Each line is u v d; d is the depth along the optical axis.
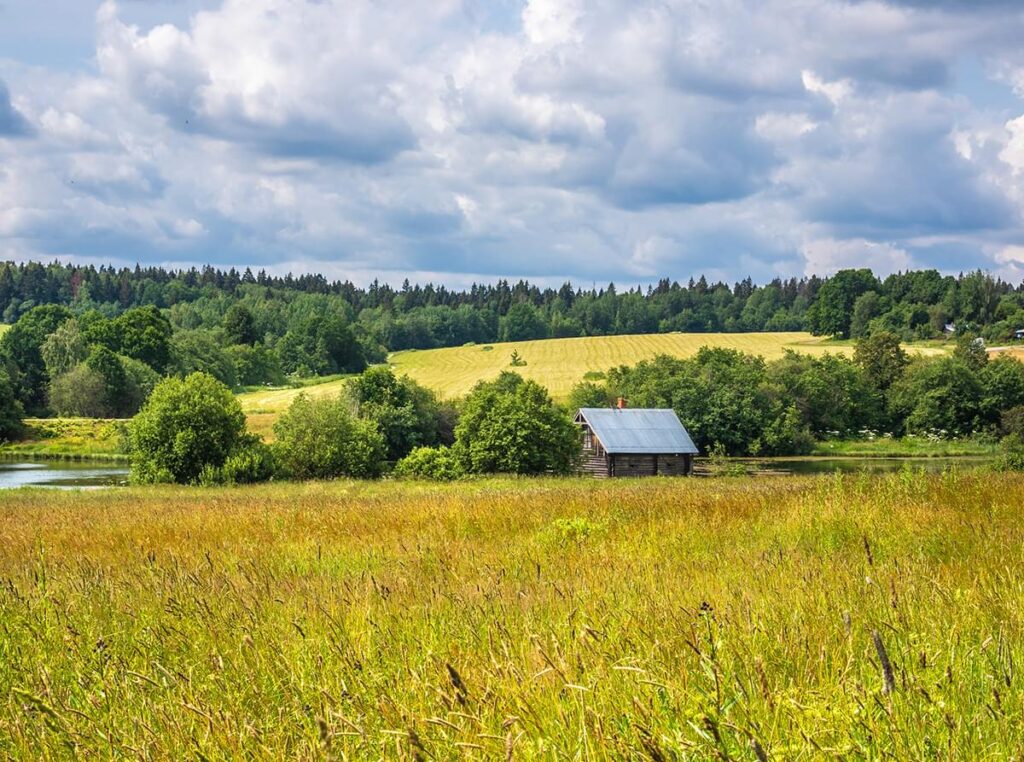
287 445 61.16
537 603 7.51
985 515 13.80
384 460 68.31
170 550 13.02
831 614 6.66
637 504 19.34
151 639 6.79
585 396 114.69
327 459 61.19
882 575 8.13
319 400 65.19
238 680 5.58
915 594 7.22
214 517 20.64
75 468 77.56
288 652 6.05
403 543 13.52
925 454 100.00
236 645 6.41
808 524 13.59
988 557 9.72
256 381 177.62
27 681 5.67
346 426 63.38
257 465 58.44
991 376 109.88
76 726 4.78
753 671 5.10
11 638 6.84
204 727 4.64
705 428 103.19
